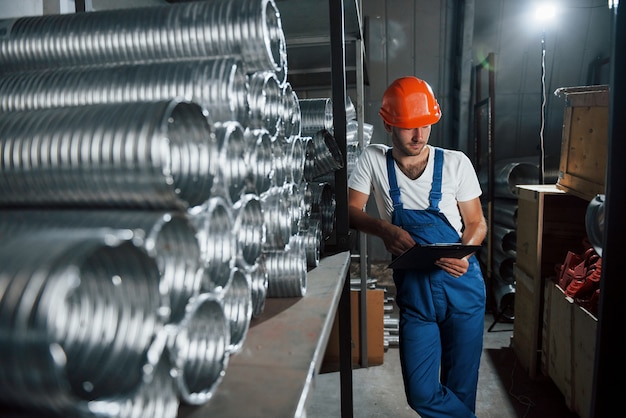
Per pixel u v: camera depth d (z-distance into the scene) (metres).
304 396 0.76
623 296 1.24
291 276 1.25
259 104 1.03
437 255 1.86
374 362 3.41
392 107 2.05
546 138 5.66
